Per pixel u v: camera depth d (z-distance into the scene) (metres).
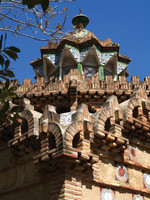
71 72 16.02
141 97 12.45
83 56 19.62
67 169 9.54
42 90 15.99
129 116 11.40
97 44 19.84
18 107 6.71
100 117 10.58
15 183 11.02
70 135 9.39
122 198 10.80
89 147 9.86
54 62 20.12
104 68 20.12
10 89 6.53
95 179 10.22
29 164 10.89
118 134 10.84
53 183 9.64
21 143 10.74
